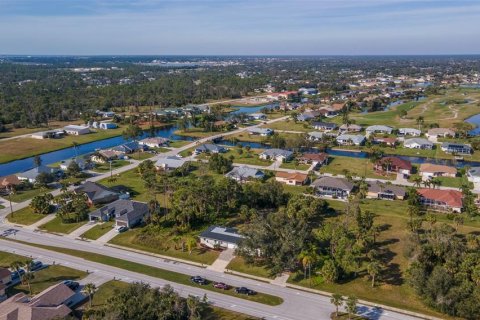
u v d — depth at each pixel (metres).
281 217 105.50
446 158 196.75
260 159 192.25
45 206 129.38
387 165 171.12
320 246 103.19
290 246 93.81
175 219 117.88
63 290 82.25
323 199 138.62
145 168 170.25
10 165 192.12
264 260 99.62
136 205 127.44
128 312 67.75
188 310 74.62
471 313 77.12
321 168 178.12
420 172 168.12
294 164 184.12
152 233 114.00
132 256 103.81
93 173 173.88
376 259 98.69
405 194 142.50
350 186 145.00
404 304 83.50
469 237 100.19
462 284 79.56
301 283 91.44
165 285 82.75
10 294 86.12
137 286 77.25
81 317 78.25
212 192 124.69
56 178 166.50
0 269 90.38
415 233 103.44
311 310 82.00
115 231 117.00
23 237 114.06
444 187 152.38
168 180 149.25
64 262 100.12
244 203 130.38
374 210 130.12
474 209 122.69
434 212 130.00
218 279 93.19
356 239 103.50
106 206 127.94
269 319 79.00
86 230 118.12
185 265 99.56
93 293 85.00
